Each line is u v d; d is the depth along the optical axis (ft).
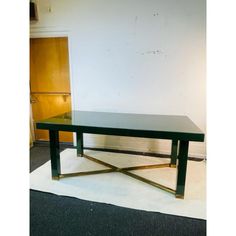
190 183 7.91
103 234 5.35
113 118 8.70
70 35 10.66
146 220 5.90
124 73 10.48
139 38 9.88
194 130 6.73
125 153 11.16
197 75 9.71
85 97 11.32
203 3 8.95
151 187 7.68
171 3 9.20
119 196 7.09
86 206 6.56
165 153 11.06
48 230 5.49
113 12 9.89
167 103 10.32
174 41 9.55
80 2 10.14
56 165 8.04
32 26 11.03
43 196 7.10
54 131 7.75
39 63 11.74
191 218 6.00
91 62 10.76
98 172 8.69
